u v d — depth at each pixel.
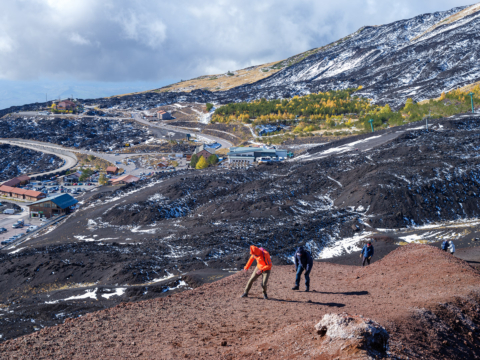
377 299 11.01
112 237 73.12
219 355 6.72
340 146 133.38
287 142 191.62
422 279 12.91
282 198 80.50
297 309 10.39
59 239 76.00
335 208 70.94
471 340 8.02
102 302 36.09
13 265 51.19
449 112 174.88
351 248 51.78
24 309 35.69
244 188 93.12
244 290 13.75
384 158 91.56
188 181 102.19
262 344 7.02
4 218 117.62
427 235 53.31
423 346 6.71
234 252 51.75
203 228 68.62
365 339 5.43
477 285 10.98
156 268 46.53
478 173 67.94
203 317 9.89
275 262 46.44
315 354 5.68
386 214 61.66
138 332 8.36
